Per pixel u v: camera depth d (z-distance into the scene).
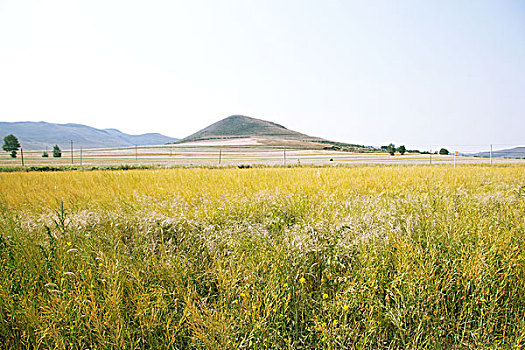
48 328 2.72
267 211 6.52
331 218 5.16
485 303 3.28
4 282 3.27
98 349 2.83
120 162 55.84
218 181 12.52
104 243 4.51
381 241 4.23
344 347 2.79
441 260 3.82
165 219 5.39
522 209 5.82
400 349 3.01
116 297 3.06
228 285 3.43
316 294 3.67
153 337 2.95
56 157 85.75
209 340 2.73
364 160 53.47
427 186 10.27
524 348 2.84
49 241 4.01
